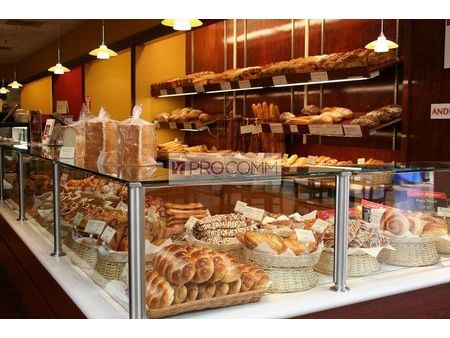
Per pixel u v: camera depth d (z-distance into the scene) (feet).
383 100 13.44
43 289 7.34
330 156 15.17
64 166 7.50
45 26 29.73
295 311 5.37
